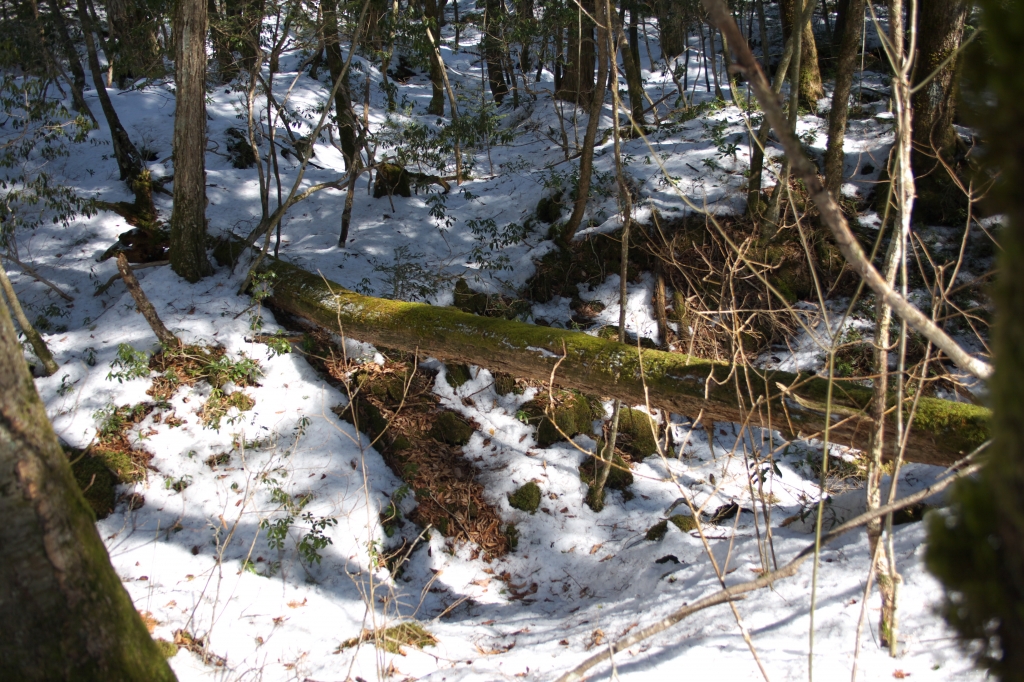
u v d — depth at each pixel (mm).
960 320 8203
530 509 6305
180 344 6523
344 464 6141
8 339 1886
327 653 4438
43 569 1897
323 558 5363
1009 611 897
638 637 2141
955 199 9086
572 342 5027
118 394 6059
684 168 9672
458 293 8148
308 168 10562
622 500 6555
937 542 990
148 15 9578
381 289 8055
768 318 8133
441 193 10102
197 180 7105
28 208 8320
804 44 11539
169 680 2189
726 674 3088
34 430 1905
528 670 3836
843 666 2975
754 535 5098
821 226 8789
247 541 5324
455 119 10078
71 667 1971
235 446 5992
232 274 7496
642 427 7113
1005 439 833
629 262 8648
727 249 8430
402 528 5914
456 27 18047
